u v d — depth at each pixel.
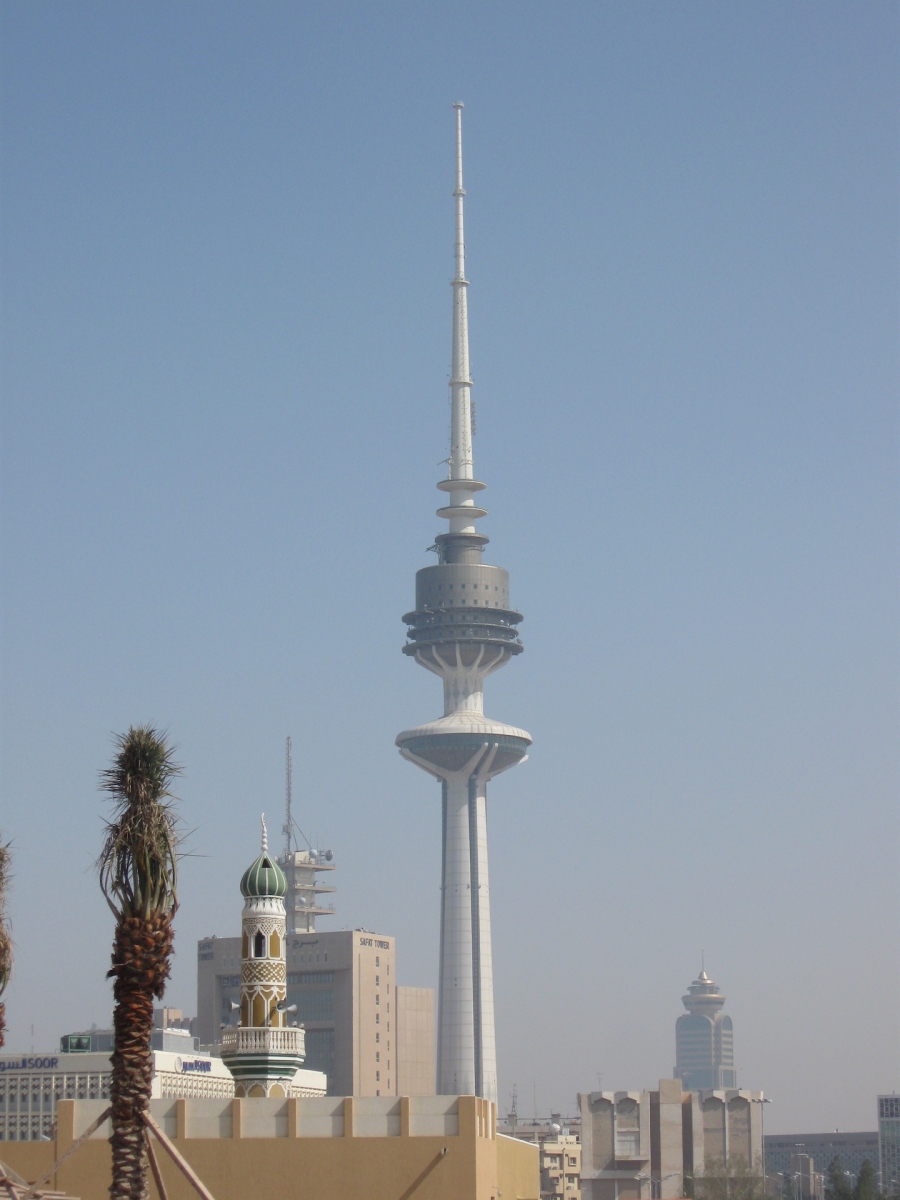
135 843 58.28
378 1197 77.94
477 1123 79.69
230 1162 79.19
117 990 57.88
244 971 93.19
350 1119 79.50
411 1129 79.19
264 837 95.62
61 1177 80.62
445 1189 77.75
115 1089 57.31
